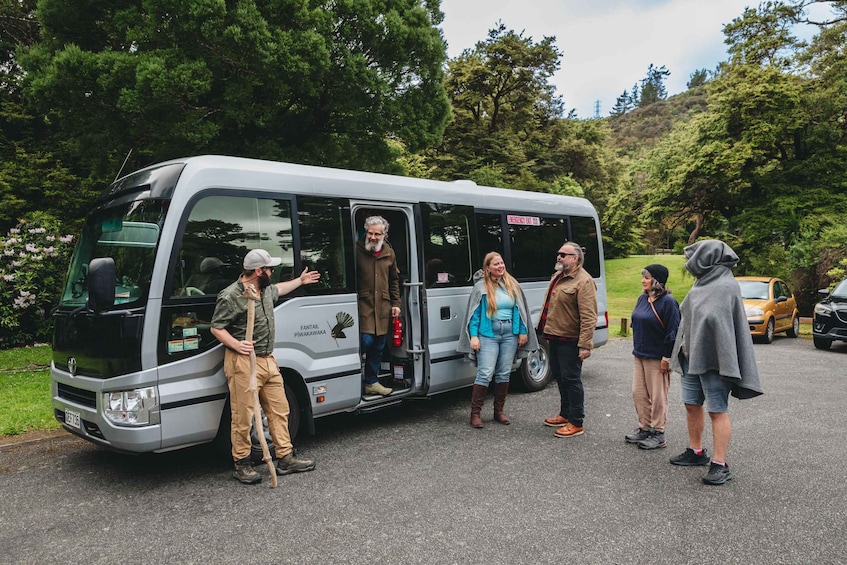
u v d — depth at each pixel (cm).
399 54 1248
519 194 820
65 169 1459
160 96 973
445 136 3500
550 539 368
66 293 518
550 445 567
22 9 1562
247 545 362
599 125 4366
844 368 1046
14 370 949
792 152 2450
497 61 3597
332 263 570
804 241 2064
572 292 592
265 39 1027
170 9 992
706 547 357
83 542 370
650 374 559
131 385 434
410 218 651
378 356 617
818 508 416
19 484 474
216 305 454
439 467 505
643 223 2908
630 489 452
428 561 340
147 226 466
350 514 407
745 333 459
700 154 2342
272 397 482
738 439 589
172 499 438
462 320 704
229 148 1210
